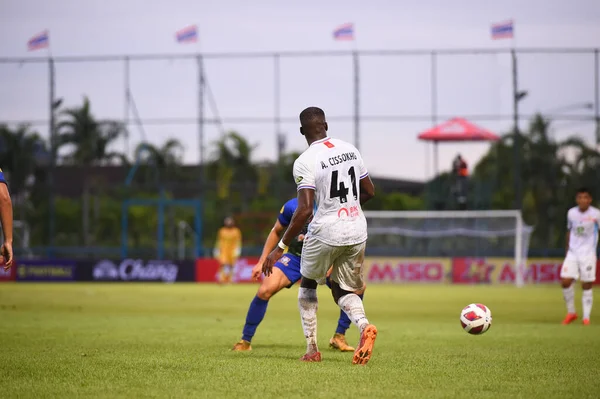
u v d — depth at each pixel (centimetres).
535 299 8162
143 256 13462
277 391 2155
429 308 6894
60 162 13575
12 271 12744
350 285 2720
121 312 6197
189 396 2080
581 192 5156
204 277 12500
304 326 2847
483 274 12031
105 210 13462
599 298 8400
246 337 3278
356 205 2653
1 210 2389
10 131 13512
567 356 3070
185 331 4297
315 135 2697
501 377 2447
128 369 2592
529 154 12900
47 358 2908
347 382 2316
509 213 12369
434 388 2217
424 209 12988
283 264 3297
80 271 12638
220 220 13262
